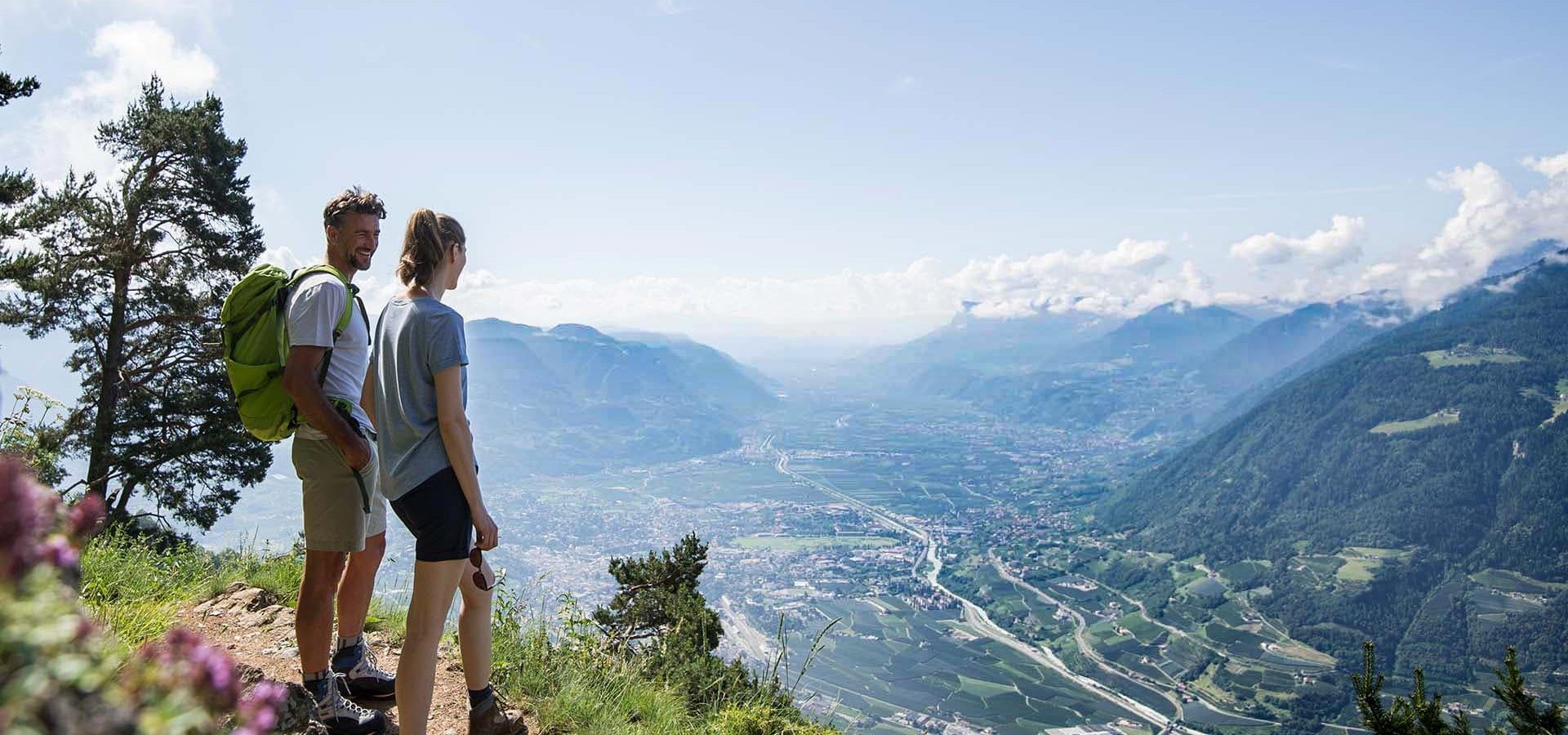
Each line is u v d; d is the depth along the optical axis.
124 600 4.90
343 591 4.07
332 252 3.78
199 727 0.83
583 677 5.29
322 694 3.67
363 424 3.66
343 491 3.64
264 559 6.60
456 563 3.48
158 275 19.14
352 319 3.71
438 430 3.44
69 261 17.70
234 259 19.69
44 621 0.79
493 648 5.16
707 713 5.82
